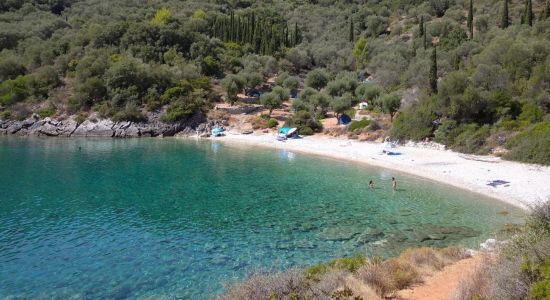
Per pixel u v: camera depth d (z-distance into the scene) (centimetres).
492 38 9875
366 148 6575
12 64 10569
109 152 6644
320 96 9069
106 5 16638
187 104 9431
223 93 10844
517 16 11944
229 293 1471
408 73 9825
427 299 1452
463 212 3266
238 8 19962
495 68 6519
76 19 14512
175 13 16862
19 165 5331
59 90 9944
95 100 9606
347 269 1770
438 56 10269
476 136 5662
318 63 13850
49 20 13850
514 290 1053
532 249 1212
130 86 9688
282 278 1426
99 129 8900
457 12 14000
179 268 2211
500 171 4516
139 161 5791
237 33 14800
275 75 13162
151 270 2186
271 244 2570
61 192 3925
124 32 12712
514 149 5053
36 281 2064
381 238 2675
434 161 5278
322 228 2892
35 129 8919
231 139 8275
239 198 3750
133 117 9150
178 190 4056
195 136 8875
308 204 3550
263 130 8762
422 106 6819
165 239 2661
